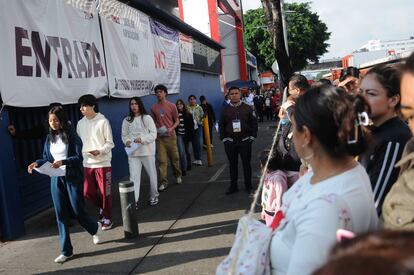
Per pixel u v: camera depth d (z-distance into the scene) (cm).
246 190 766
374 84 237
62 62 709
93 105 586
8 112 637
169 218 641
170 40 1393
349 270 63
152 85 1176
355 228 156
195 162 1110
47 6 672
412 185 135
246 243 190
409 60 162
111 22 926
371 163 229
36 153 716
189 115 1016
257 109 2736
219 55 2456
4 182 571
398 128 229
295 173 421
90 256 505
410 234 71
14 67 585
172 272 446
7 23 575
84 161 588
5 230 573
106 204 594
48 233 603
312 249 148
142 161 714
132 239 554
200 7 2448
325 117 163
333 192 160
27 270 475
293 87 445
